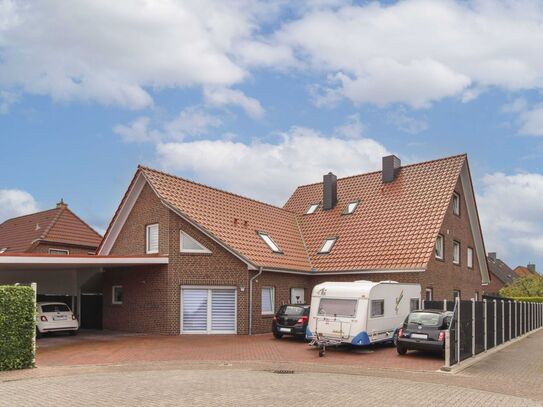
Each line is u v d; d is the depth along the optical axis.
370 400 10.32
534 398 11.13
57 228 35.22
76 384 11.77
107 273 25.72
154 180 24.52
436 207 27.08
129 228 25.62
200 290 23.59
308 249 29.22
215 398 10.23
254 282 23.88
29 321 14.32
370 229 28.19
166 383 11.90
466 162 30.61
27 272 25.67
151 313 23.70
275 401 10.03
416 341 17.08
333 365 15.48
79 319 26.77
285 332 21.30
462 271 31.14
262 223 28.55
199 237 23.78
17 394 10.64
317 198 33.72
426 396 10.90
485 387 12.32
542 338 27.19
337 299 18.81
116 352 17.62
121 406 9.52
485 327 19.67
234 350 18.28
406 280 24.52
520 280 56.94
